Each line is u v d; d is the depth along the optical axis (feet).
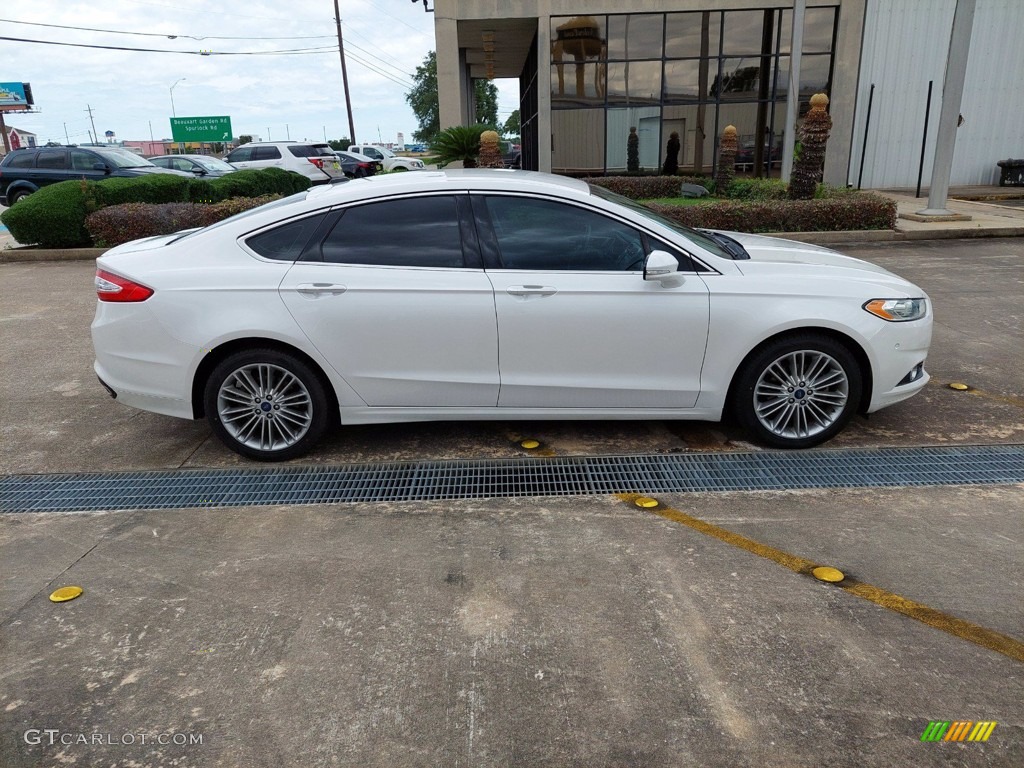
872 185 65.00
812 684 8.23
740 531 11.38
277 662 8.76
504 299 13.24
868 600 9.64
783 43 59.98
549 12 59.82
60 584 10.39
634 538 11.25
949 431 14.99
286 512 12.34
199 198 50.21
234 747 7.57
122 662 8.81
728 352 13.53
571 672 8.48
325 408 13.97
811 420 14.26
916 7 60.23
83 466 14.32
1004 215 44.60
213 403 13.80
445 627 9.30
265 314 13.24
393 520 11.99
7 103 213.25
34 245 43.04
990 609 9.43
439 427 15.88
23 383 19.04
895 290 13.85
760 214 39.40
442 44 60.64
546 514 12.07
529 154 80.12
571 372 13.67
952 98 41.39
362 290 13.23
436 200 13.58
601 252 13.55
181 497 12.94
